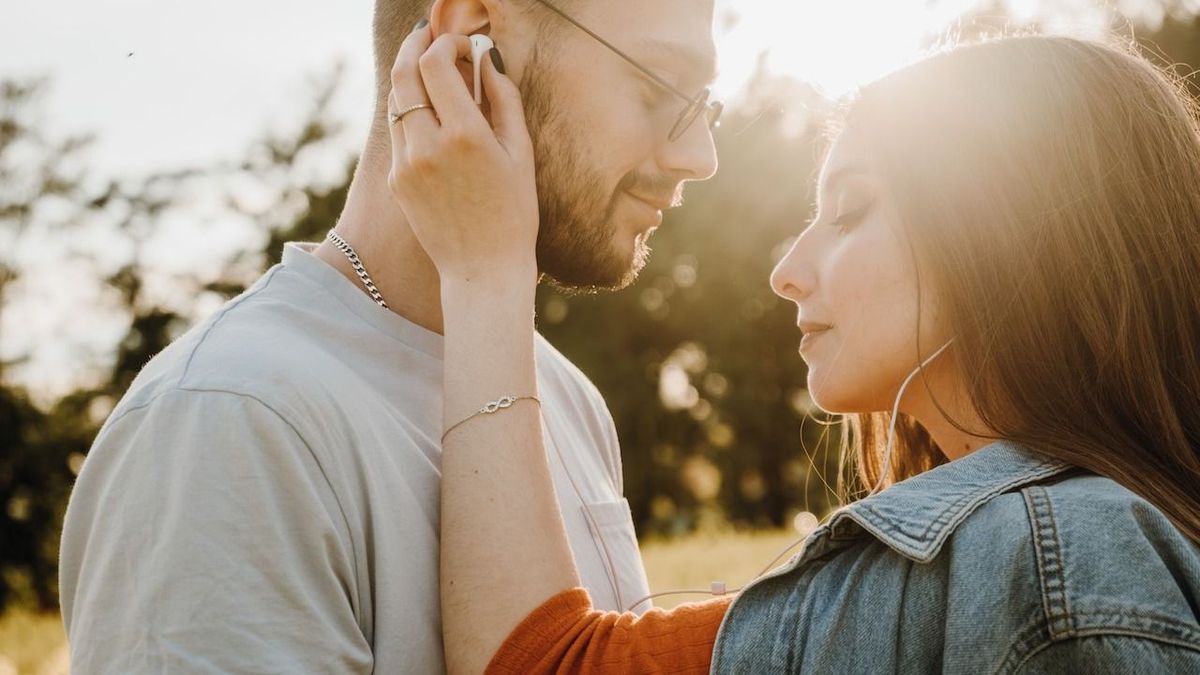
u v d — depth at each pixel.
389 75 1.82
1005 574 1.22
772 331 28.16
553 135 1.80
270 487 1.37
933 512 1.31
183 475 1.35
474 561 1.47
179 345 1.53
